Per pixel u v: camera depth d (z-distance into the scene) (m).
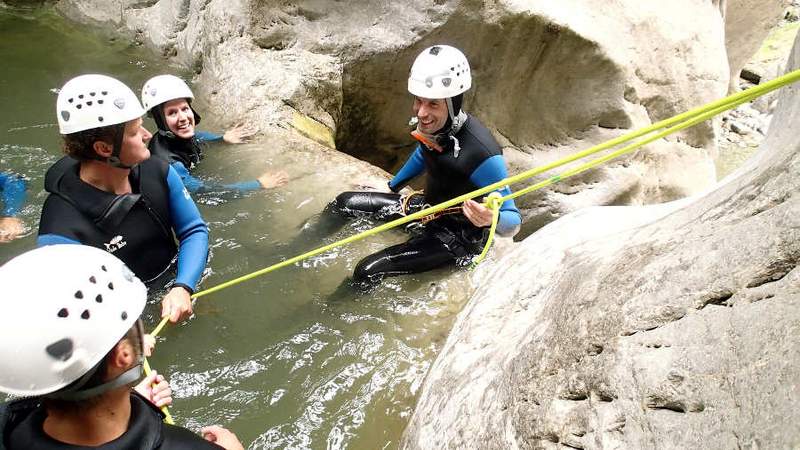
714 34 5.48
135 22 5.49
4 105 4.42
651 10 5.11
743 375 0.91
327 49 4.91
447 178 3.09
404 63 4.88
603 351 1.20
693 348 1.02
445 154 3.03
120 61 5.27
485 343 1.87
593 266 1.52
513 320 1.85
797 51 1.94
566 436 1.19
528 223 5.31
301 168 3.92
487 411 1.50
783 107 1.90
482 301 2.18
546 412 1.27
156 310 2.61
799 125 1.42
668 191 5.58
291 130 4.40
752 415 0.86
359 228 3.36
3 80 4.79
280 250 3.14
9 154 3.80
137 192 2.47
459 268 3.06
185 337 2.56
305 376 2.40
